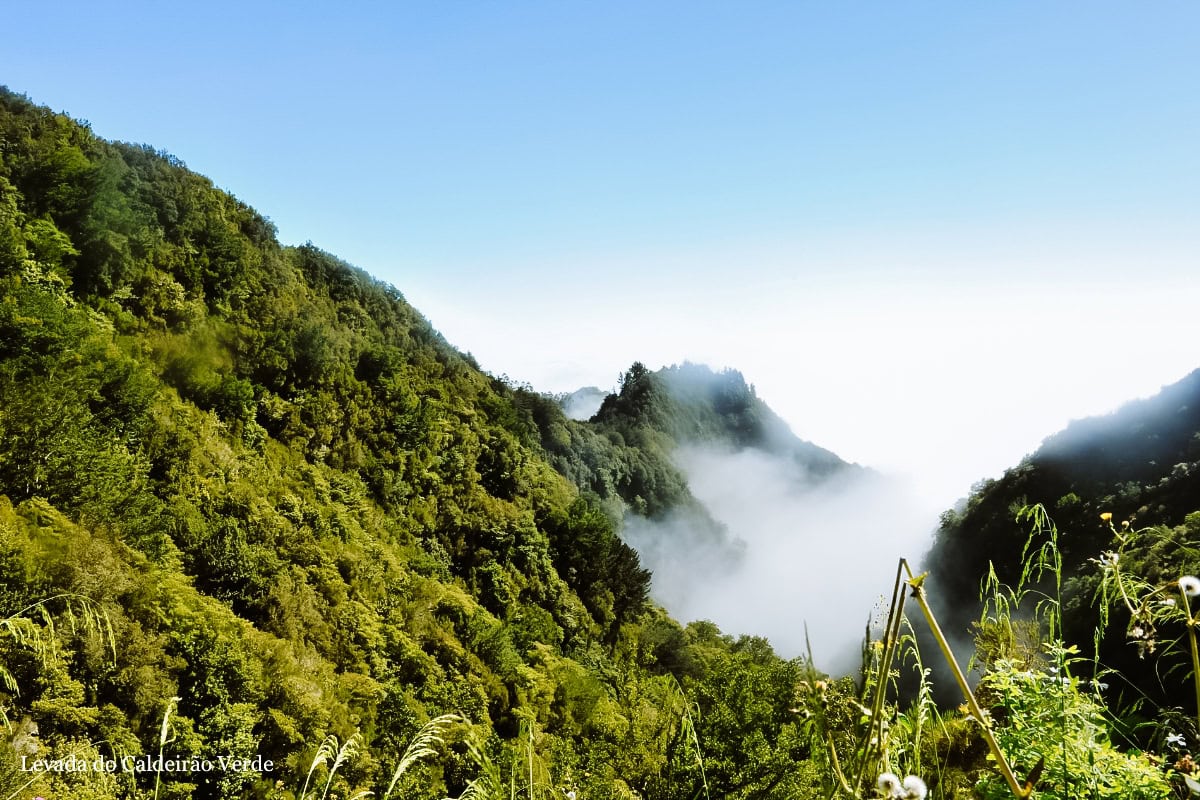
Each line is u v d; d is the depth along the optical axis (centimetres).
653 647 3584
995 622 236
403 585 2248
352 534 2350
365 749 1140
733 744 965
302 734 1120
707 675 1131
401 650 1786
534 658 2317
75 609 874
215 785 922
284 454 2575
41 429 1239
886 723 112
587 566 3781
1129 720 178
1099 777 176
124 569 1088
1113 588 155
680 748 990
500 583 3041
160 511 1490
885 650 110
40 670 779
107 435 1578
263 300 3119
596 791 990
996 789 189
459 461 3638
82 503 1246
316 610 1680
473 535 3288
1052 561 190
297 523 2069
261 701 1123
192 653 1060
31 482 1181
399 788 983
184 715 974
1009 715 207
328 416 2973
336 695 1365
